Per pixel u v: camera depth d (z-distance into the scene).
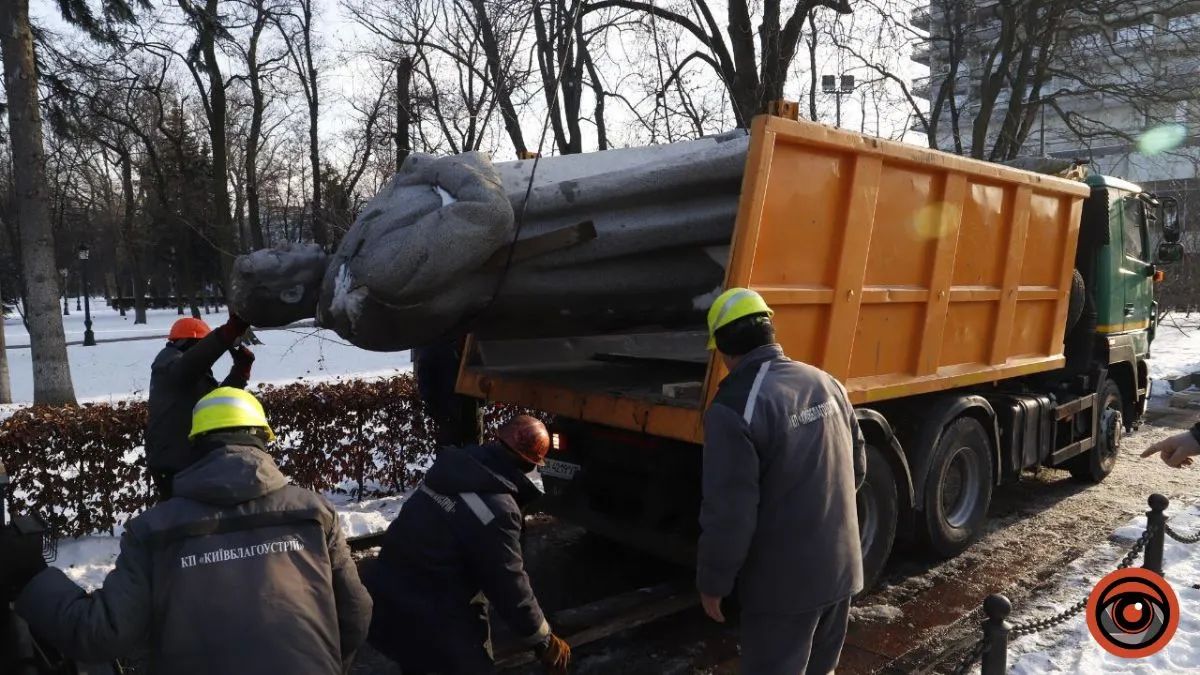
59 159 30.52
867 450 4.79
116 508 5.90
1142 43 16.38
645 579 5.30
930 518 5.39
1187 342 20.94
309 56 24.14
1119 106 21.09
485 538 3.06
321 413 6.66
